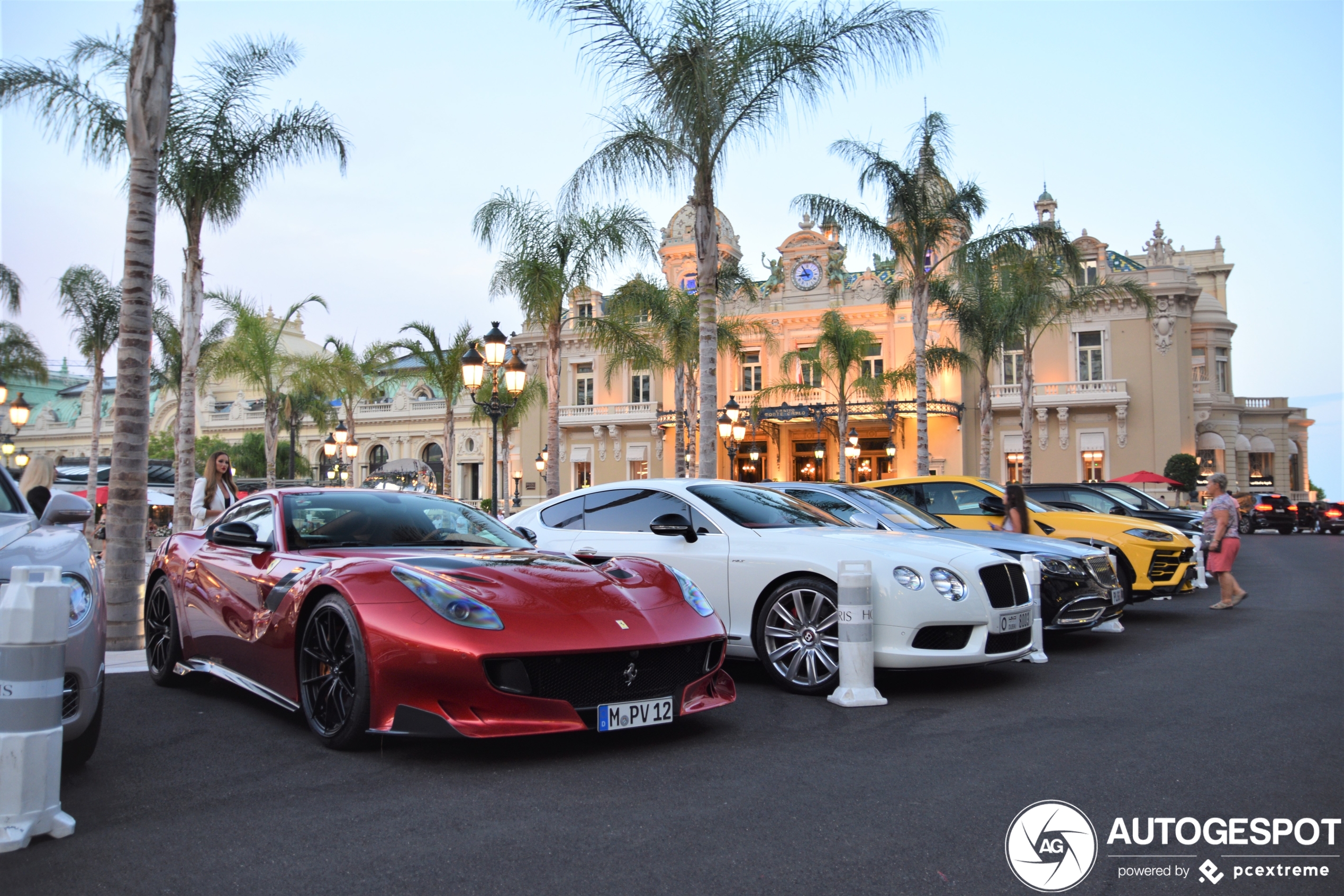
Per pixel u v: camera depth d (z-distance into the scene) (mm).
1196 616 10258
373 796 3576
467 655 3789
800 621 5789
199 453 54312
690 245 40781
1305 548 24422
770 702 5465
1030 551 7574
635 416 40906
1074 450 35719
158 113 7738
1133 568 9664
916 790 3691
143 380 7621
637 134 12883
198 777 3803
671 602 4488
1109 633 8883
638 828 3232
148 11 7789
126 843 3059
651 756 4195
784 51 12094
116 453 7504
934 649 5547
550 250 18312
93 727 3725
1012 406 36125
